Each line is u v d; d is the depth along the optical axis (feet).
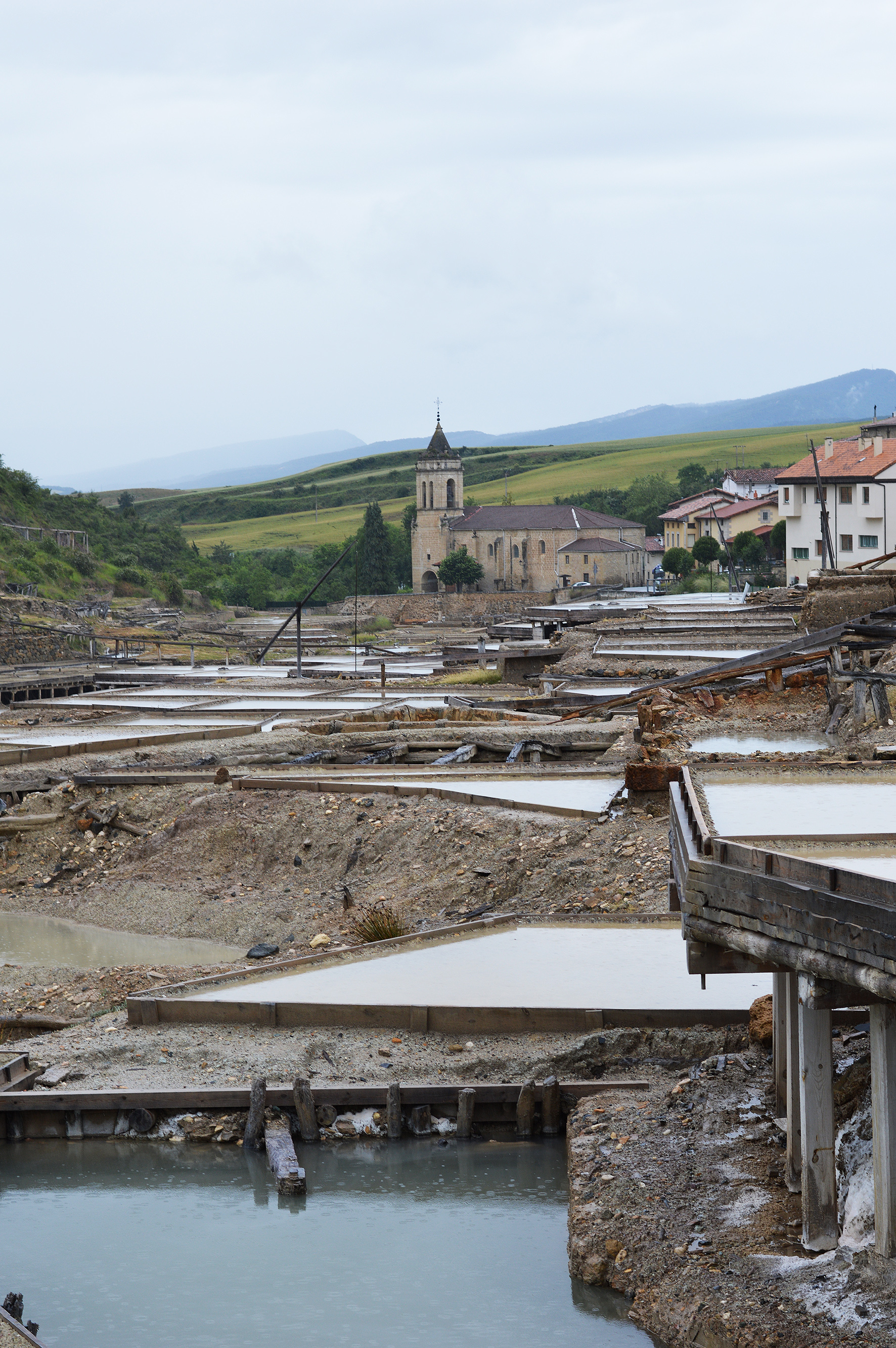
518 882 72.49
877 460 310.86
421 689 162.09
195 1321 35.09
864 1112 35.96
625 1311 34.60
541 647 190.39
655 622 207.92
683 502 535.19
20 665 254.06
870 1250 31.12
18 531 404.77
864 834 34.94
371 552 597.11
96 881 89.25
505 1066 47.73
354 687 165.99
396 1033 50.88
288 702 150.92
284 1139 45.03
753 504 466.29
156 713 138.82
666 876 67.82
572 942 59.77
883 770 45.34
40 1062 50.49
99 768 105.81
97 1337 34.63
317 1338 33.99
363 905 76.48
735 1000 50.21
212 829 90.33
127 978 64.69
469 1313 35.01
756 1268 32.83
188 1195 42.86
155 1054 50.49
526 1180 43.11
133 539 502.79
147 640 289.74
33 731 126.82
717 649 168.45
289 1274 37.65
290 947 71.67
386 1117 46.50
